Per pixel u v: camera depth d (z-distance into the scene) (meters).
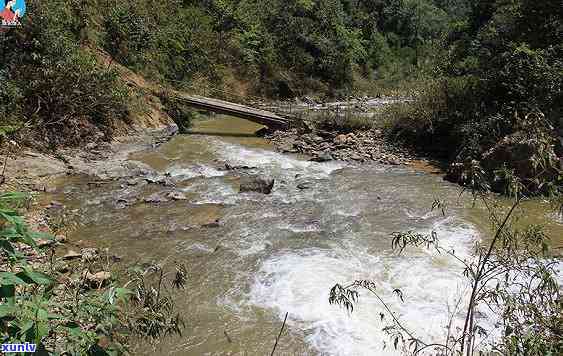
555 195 2.87
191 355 4.75
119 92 12.54
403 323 5.33
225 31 24.25
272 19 27.77
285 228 8.02
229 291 5.97
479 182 3.05
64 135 11.08
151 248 6.98
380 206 9.23
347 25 36.75
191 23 21.56
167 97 15.80
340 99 27.48
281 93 25.53
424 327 5.25
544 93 11.23
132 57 16.00
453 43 18.94
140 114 14.04
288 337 5.11
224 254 6.96
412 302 5.77
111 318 2.39
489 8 17.98
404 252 7.14
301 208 9.02
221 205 8.96
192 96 17.20
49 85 10.77
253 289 6.04
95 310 2.36
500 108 12.32
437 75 15.54
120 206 8.52
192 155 12.81
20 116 9.97
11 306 1.59
